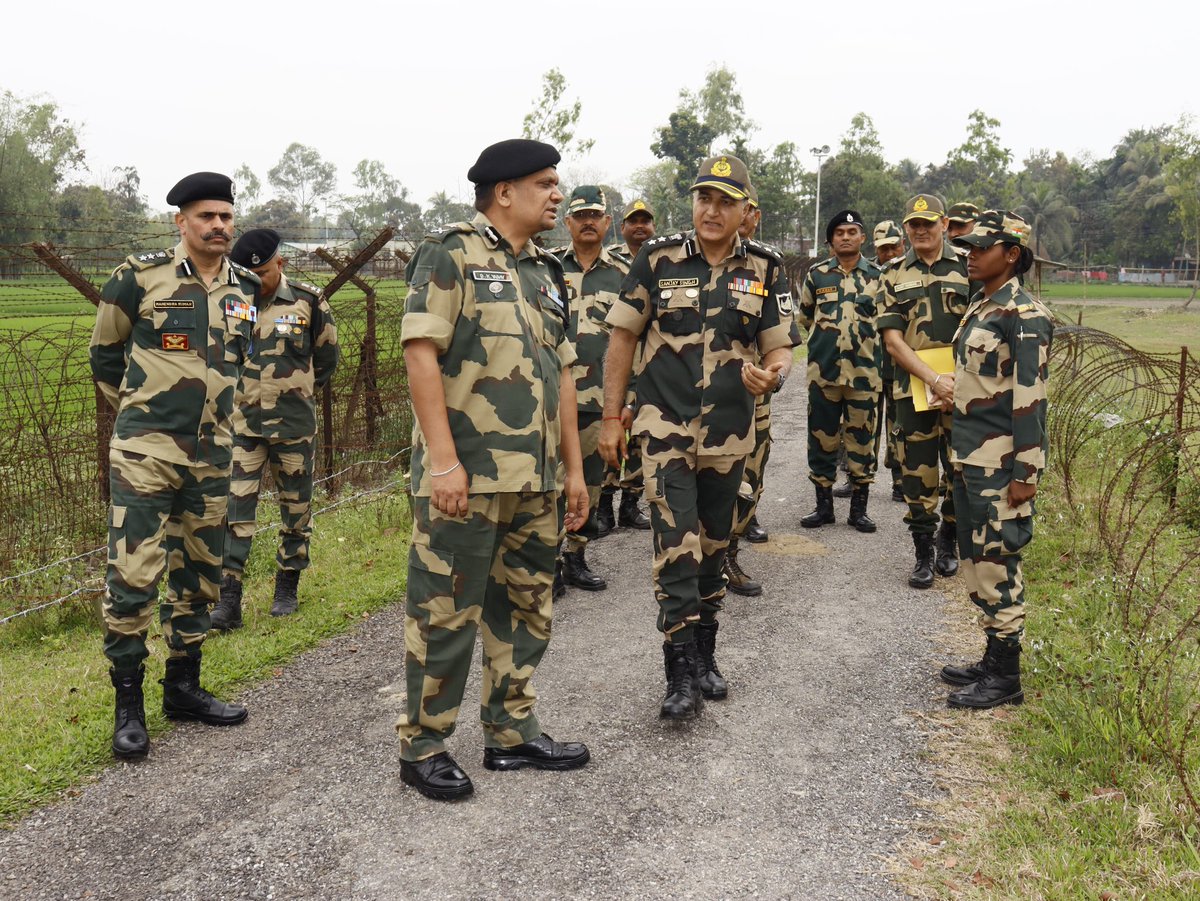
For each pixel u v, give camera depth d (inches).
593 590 219.1
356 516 275.3
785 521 282.7
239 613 192.9
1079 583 206.7
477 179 125.0
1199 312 1569.9
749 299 151.6
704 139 2267.5
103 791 129.0
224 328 149.9
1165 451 229.6
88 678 167.8
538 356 126.1
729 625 196.4
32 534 230.8
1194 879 103.0
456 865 111.8
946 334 217.5
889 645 184.7
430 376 117.7
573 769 135.3
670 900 105.3
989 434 155.8
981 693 155.3
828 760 138.6
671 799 127.4
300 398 200.1
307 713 154.5
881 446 387.2
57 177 2082.9
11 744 140.4
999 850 113.6
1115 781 126.4
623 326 156.3
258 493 198.2
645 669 172.9
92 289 233.9
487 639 133.5
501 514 126.7
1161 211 3117.6
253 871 110.8
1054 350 300.5
